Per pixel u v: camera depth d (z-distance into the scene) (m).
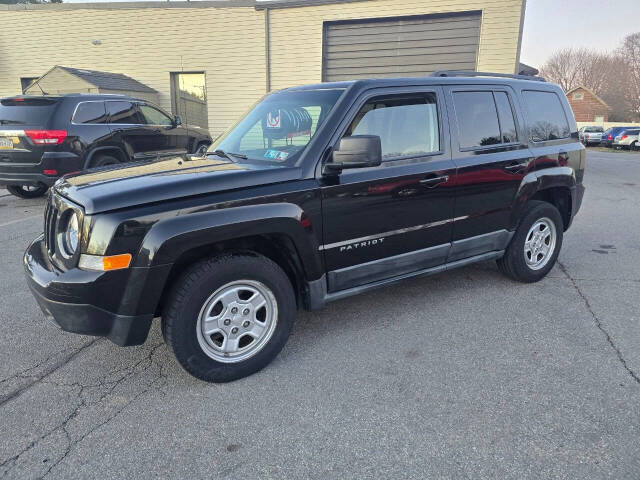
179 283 2.61
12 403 2.65
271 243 3.00
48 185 7.36
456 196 3.60
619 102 59.94
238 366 2.83
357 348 3.25
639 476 2.06
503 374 2.90
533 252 4.36
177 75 14.51
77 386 2.82
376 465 2.16
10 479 2.09
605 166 17.28
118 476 2.11
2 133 7.23
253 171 2.82
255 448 2.28
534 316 3.73
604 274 4.74
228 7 13.43
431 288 4.35
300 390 2.76
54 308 2.51
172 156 3.84
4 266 4.95
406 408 2.57
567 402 2.60
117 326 2.51
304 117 3.23
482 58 11.86
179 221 2.51
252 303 2.87
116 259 2.41
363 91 3.19
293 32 13.11
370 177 3.14
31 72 15.36
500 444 2.28
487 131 3.82
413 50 12.45
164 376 2.92
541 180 4.14
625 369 2.94
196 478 2.10
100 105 7.90
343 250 3.13
